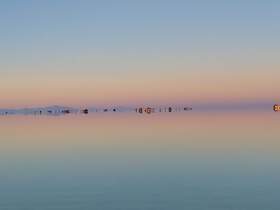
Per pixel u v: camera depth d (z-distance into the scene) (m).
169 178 31.19
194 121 109.00
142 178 31.39
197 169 34.59
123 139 60.44
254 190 26.86
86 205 24.23
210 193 26.36
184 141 55.66
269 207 23.23
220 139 57.09
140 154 44.03
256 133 64.81
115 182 30.12
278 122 95.06
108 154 44.59
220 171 33.44
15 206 24.28
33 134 73.00
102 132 74.62
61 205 24.33
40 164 38.84
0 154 46.16
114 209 23.41
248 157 40.25
